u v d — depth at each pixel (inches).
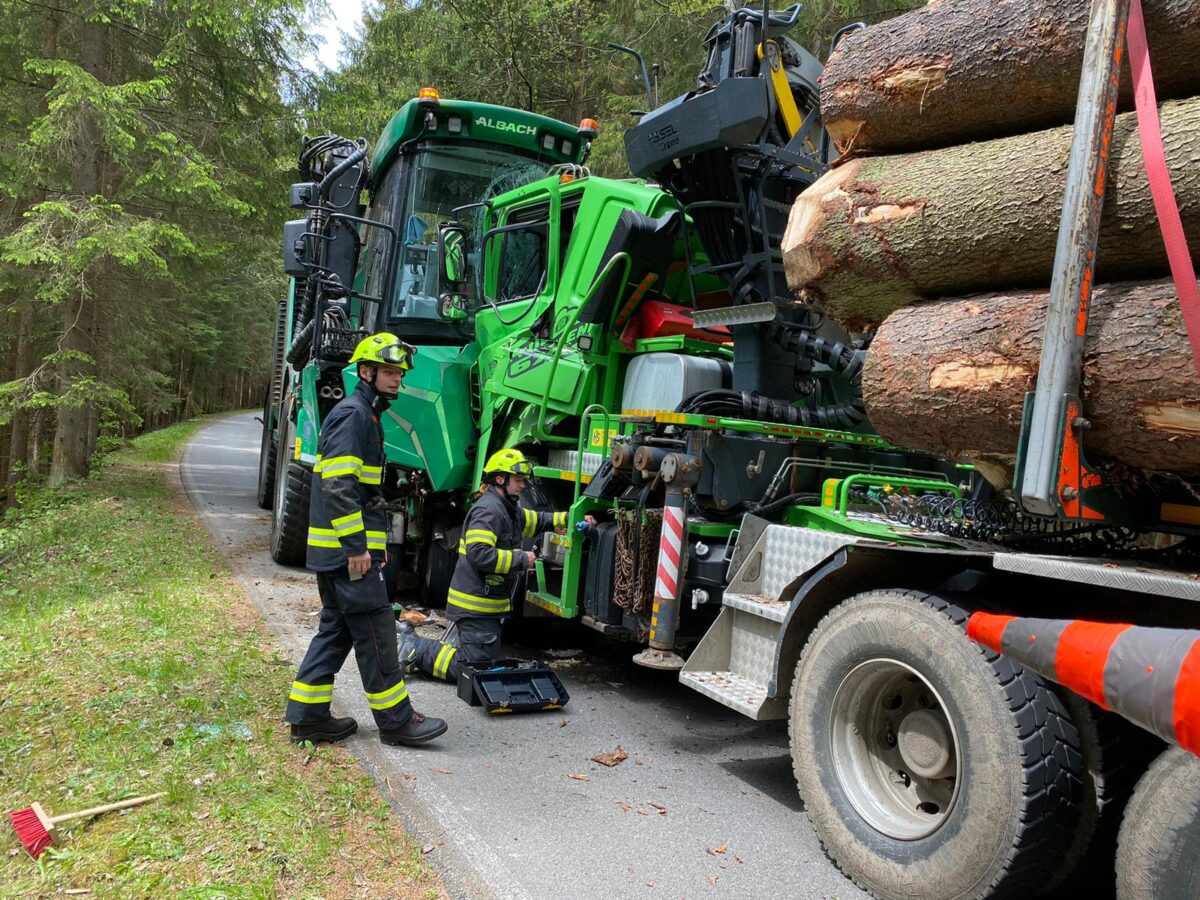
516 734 162.6
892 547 115.7
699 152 175.6
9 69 478.3
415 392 240.8
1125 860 86.0
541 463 221.1
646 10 515.5
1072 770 95.3
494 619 187.5
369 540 149.2
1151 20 94.7
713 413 175.8
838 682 118.6
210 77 509.7
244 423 1382.9
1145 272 99.7
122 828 116.5
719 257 188.4
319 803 126.0
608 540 182.4
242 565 300.4
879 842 109.9
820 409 185.6
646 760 153.9
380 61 660.7
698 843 123.4
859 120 125.4
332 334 255.0
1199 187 88.0
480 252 249.1
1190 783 82.0
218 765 134.5
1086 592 104.0
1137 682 70.7
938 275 115.0
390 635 149.2
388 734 150.5
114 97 427.5
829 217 124.3
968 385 106.1
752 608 139.8
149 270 474.9
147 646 196.5
